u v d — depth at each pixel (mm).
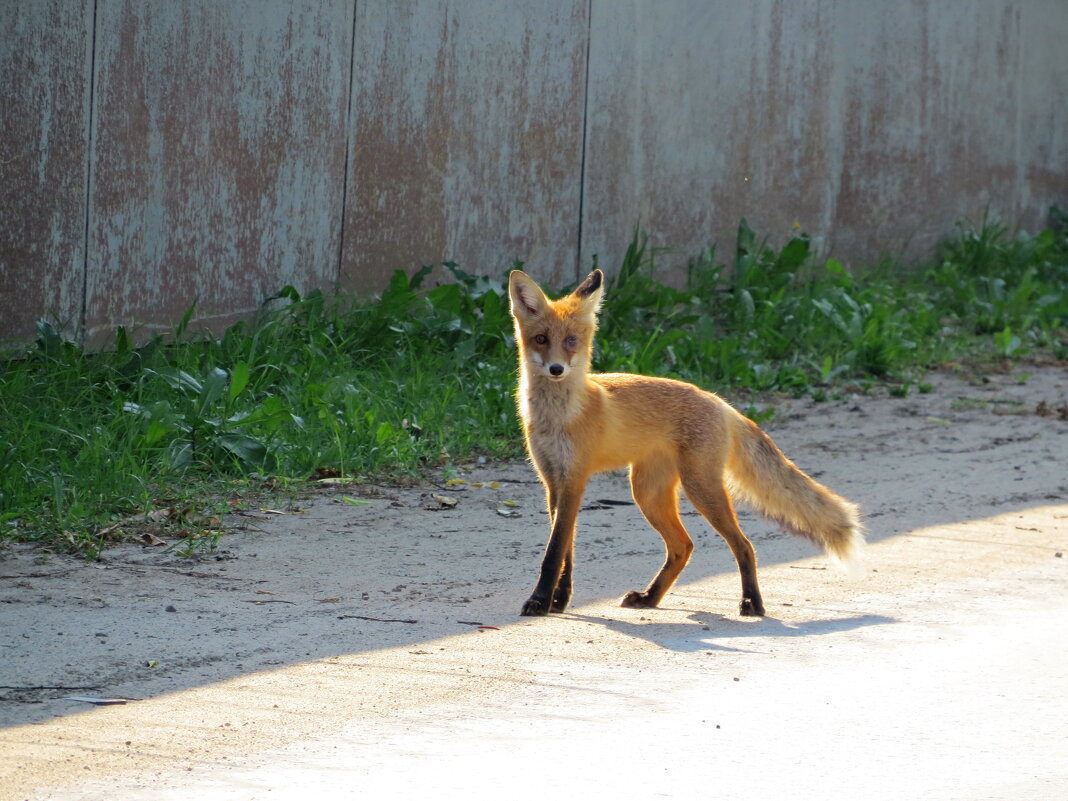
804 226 21516
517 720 6203
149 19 13648
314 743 5836
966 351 19250
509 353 15555
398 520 10688
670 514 8766
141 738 5840
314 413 12984
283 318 14781
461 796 5285
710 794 5371
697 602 8703
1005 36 24500
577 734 6035
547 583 8266
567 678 6863
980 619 8141
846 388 16891
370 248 16000
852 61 21844
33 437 11203
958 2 23422
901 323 19266
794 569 9570
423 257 16562
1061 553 9898
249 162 14703
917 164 23266
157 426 11375
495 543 10078
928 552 9938
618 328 17109
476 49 16672
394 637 7559
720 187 20047
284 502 11016
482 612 8211
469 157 16812
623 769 5613
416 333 15266
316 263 15508
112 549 9383
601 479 12500
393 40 15820
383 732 5996
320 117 15266
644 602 8602
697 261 19766
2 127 12672
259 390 13383
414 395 13836
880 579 9188
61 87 13055
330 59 15266
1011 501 11688
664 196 19297
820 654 7379
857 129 22141
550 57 17484
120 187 13641
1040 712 6430
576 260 18250
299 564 9250
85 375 12750
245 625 7680
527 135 17391
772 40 20422
